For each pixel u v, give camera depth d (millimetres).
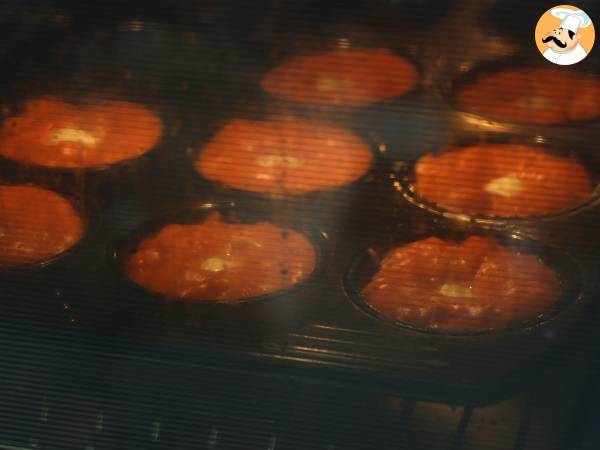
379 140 422
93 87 425
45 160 438
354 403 455
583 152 428
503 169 429
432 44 408
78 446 476
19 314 452
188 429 469
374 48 406
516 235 436
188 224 446
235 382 456
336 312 441
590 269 437
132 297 442
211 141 426
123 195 443
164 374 458
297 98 412
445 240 441
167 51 410
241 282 443
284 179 428
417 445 460
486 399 446
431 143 422
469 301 438
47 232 448
